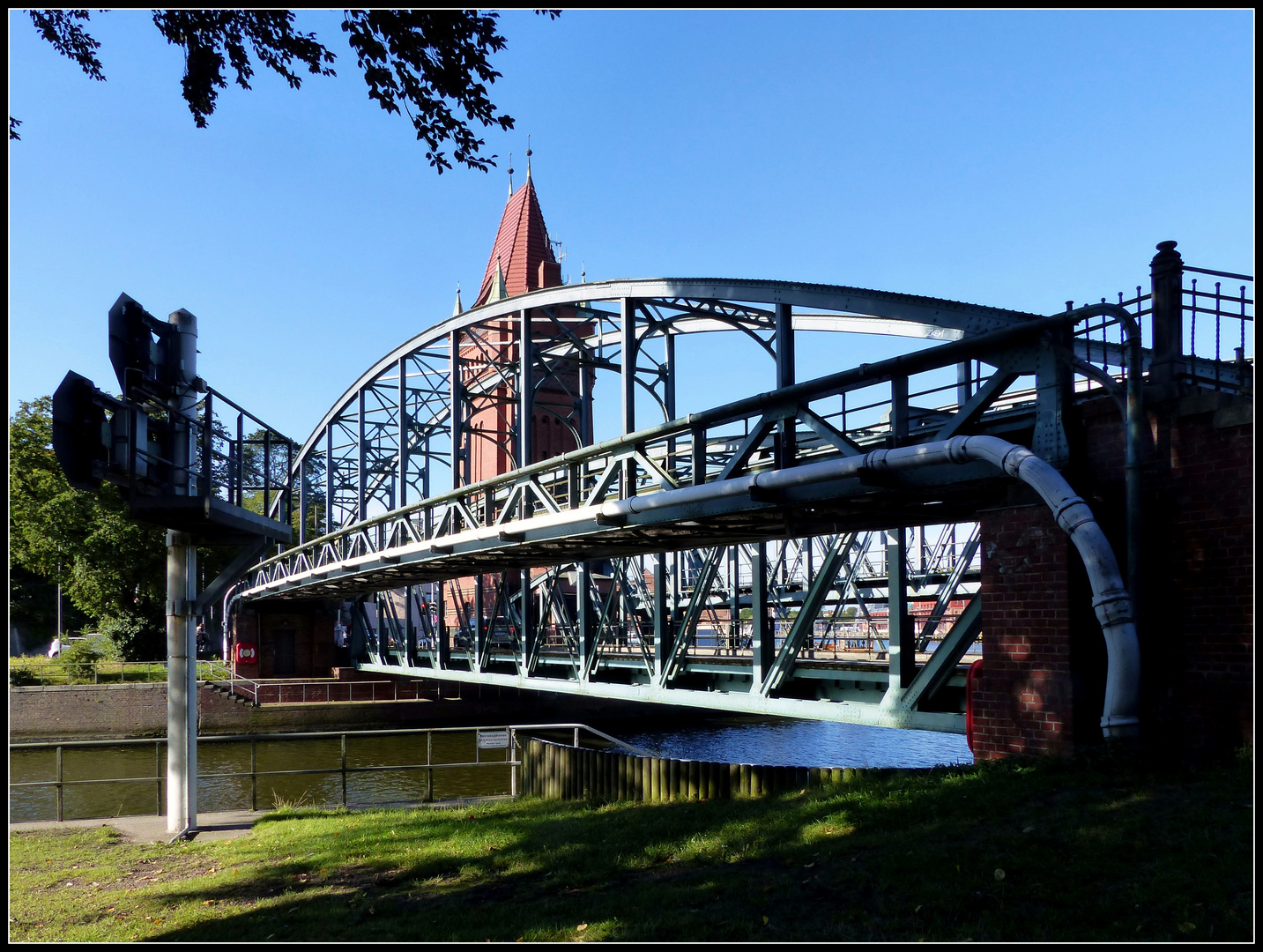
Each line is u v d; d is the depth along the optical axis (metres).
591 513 14.52
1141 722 8.06
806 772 10.00
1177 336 8.41
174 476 10.68
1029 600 8.70
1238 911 4.93
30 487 53.28
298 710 39.78
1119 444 8.53
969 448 8.95
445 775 26.61
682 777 10.99
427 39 8.63
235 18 8.61
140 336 10.16
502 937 6.11
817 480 10.55
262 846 10.24
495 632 40.19
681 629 19.23
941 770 8.95
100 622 52.97
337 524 57.25
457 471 32.22
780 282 15.52
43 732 36.31
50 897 8.38
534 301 26.31
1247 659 7.39
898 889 5.96
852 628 25.97
